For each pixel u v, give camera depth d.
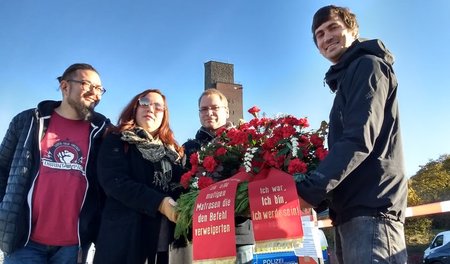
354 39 2.58
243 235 3.38
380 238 2.10
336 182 2.05
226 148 2.71
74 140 3.15
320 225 6.89
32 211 2.91
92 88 3.17
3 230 2.81
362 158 2.06
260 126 2.69
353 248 2.15
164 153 3.05
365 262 2.09
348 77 2.24
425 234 24.16
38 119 3.05
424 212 6.18
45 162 3.01
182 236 2.95
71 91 3.14
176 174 3.13
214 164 2.64
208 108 4.05
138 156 2.97
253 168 2.49
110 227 2.80
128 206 2.77
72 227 3.02
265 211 2.15
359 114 2.09
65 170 3.05
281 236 2.08
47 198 2.96
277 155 2.45
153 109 3.11
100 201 3.18
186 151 3.90
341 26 2.53
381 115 2.12
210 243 2.21
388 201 2.12
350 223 2.20
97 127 3.23
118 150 2.92
